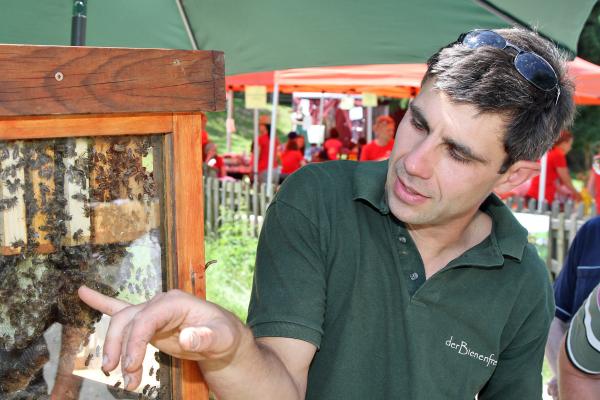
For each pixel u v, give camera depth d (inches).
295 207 56.9
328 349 57.6
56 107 36.9
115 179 42.3
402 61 165.0
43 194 39.4
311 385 58.3
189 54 42.4
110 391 43.4
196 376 45.4
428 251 58.9
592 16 642.2
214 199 365.1
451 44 53.7
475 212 59.6
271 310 52.4
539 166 56.7
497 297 59.8
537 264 63.1
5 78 35.0
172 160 43.5
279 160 528.4
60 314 41.0
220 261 274.5
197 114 44.2
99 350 42.8
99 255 42.2
